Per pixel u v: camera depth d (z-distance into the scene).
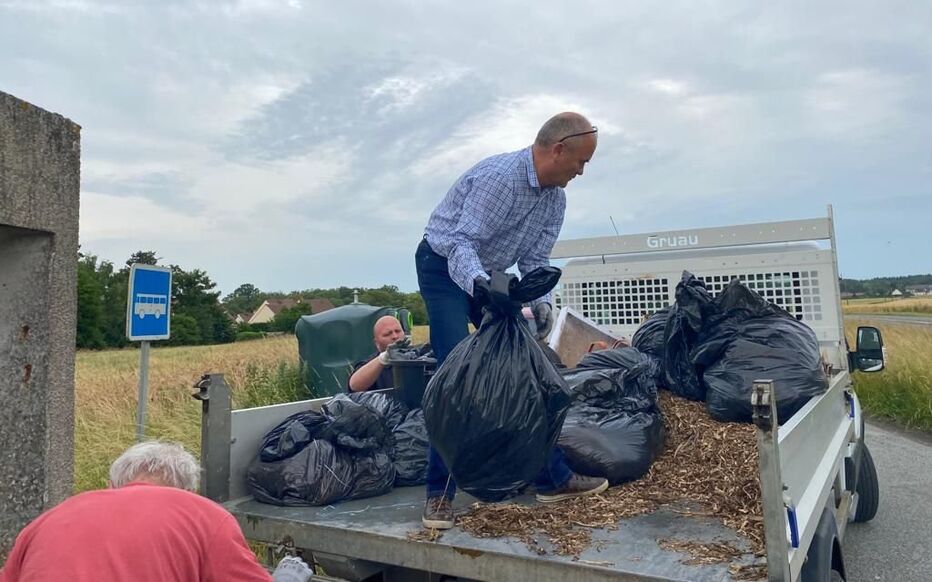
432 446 2.57
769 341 3.53
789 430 2.20
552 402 2.54
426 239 3.22
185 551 1.86
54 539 1.79
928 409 10.81
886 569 4.77
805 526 2.24
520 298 2.53
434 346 3.22
